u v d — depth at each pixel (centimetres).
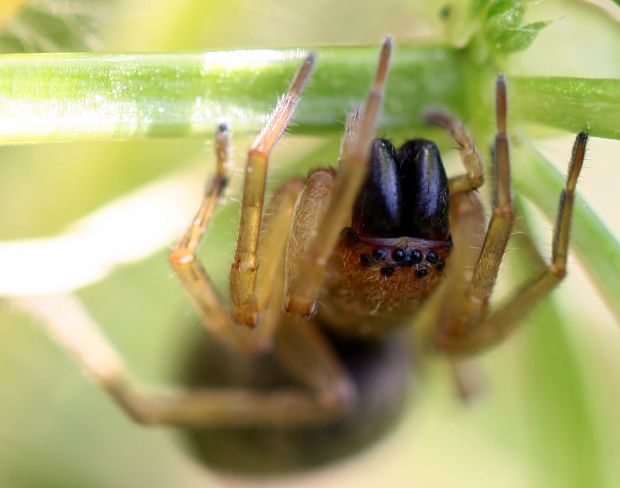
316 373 5
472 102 5
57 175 6
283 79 5
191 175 6
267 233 5
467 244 5
